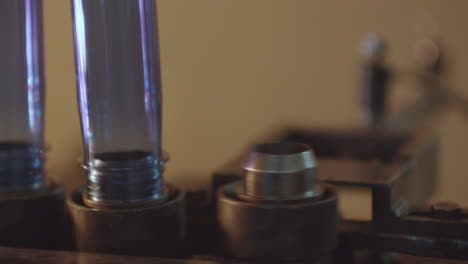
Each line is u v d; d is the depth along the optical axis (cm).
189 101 113
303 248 30
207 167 115
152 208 30
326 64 107
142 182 30
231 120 113
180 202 31
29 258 30
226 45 111
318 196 31
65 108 102
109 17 30
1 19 33
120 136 31
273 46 109
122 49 30
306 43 107
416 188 40
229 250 31
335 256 33
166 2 111
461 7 99
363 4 104
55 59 97
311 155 31
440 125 103
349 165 36
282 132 59
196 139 115
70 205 31
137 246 30
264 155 30
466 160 103
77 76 31
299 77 109
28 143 33
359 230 33
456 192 104
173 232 31
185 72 113
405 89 98
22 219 32
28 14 33
